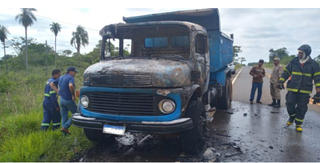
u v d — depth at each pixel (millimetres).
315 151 4352
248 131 5531
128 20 6363
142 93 3613
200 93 4523
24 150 4027
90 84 3963
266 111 7582
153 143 4777
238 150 4375
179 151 4348
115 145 4691
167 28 4930
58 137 4855
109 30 4945
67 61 32375
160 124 3508
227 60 8234
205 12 5938
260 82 8789
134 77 3625
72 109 5156
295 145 4645
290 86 5641
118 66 3807
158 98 3594
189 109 4062
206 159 3967
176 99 3631
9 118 6082
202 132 4410
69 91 5098
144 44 5359
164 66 3795
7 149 4270
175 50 5047
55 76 5500
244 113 7156
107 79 3771
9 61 33750
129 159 4043
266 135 5242
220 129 5684
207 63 5523
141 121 3648
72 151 4336
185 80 3957
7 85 11484
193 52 4543
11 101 8320
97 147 4586
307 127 5832
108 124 3775
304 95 5480
